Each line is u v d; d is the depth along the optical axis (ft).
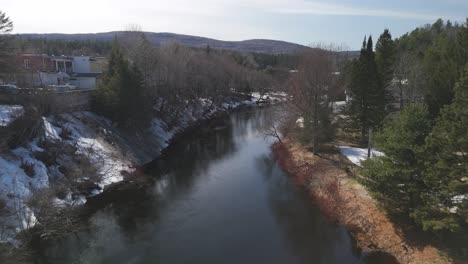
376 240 71.00
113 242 75.31
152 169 124.67
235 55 401.70
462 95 55.88
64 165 99.45
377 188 67.87
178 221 85.40
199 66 240.94
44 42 368.27
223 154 147.43
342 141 133.90
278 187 108.78
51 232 72.84
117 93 131.54
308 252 71.41
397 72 150.41
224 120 226.17
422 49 203.00
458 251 58.54
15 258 61.93
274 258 69.31
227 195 102.22
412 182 63.46
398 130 65.72
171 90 187.01
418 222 60.75
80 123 123.85
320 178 103.81
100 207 91.71
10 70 111.24
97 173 104.53
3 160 84.99
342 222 82.12
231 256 70.23
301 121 150.71
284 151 141.69
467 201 55.93
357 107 123.54
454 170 55.88
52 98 114.93
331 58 141.38
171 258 69.46
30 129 98.99
